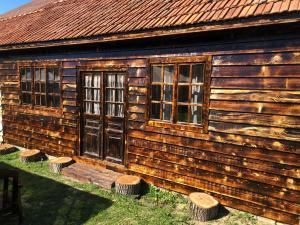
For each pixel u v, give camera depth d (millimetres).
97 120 7340
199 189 5633
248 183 5055
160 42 5883
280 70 4609
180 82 5754
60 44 7270
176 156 5887
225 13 4926
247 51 4883
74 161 7844
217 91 5254
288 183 4668
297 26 4383
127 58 6484
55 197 6086
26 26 9602
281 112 4648
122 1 8359
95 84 7328
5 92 9680
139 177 6438
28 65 8766
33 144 8984
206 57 5305
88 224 5082
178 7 6195
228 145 5215
